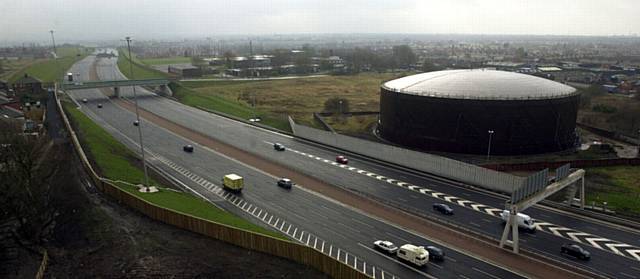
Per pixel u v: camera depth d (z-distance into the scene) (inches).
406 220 2952.8
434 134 4729.3
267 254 2436.0
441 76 5211.6
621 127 5816.9
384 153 4431.6
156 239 2586.1
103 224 2765.7
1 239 2728.8
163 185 3575.3
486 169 3604.8
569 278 2228.1
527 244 2618.1
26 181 2723.9
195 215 2797.7
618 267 2353.6
